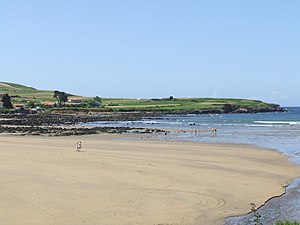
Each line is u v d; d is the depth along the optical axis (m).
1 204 22.39
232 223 20.94
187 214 22.12
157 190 26.92
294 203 25.27
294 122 131.50
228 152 50.59
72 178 29.52
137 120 149.12
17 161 36.47
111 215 21.30
